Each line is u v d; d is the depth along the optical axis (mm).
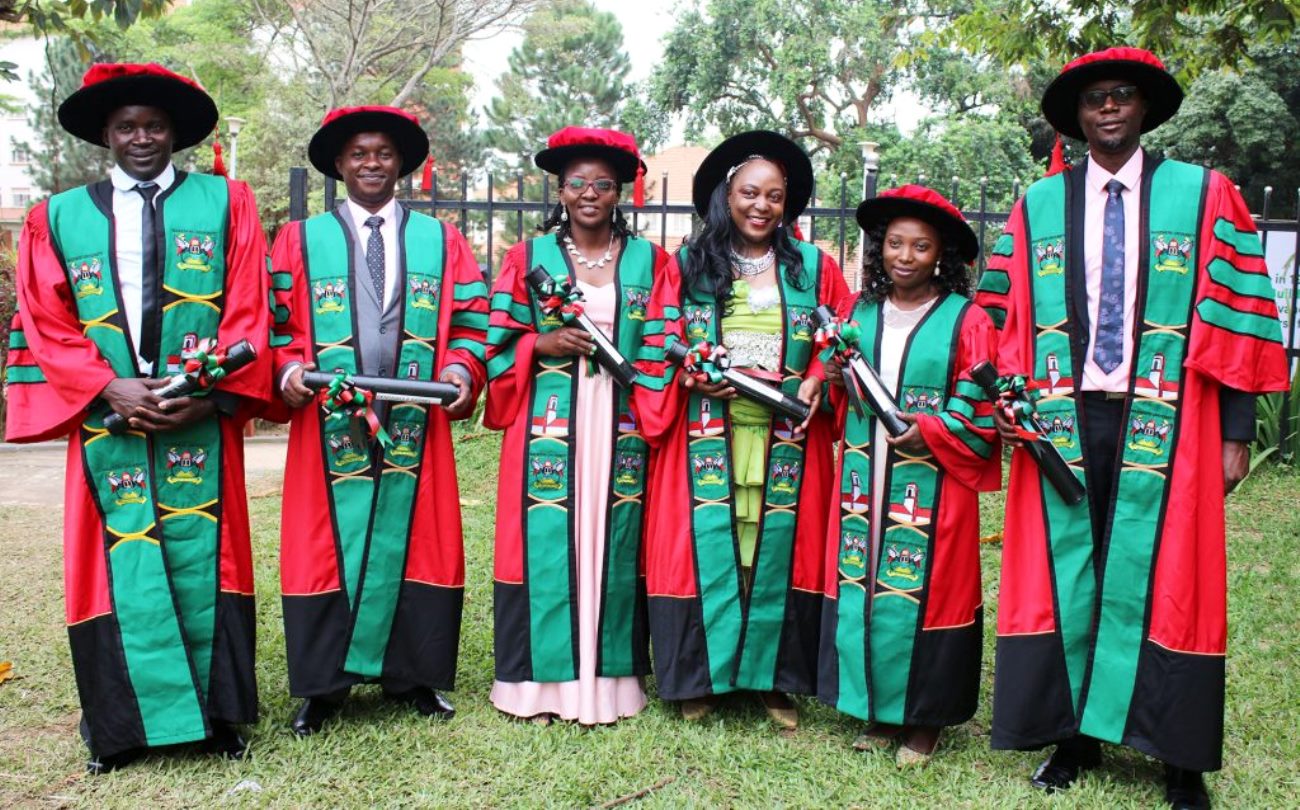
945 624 3637
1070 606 3406
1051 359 3447
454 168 28062
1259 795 3400
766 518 3918
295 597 3789
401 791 3410
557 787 3424
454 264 4004
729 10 21078
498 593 4023
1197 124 17203
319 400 3715
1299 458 8078
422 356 3883
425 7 22094
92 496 3443
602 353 3857
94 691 3463
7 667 4277
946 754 3727
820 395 3893
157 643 3465
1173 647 3271
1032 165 18703
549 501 3955
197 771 3518
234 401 3537
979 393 3584
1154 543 3316
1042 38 7156
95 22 6828
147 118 3451
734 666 3893
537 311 4020
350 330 3812
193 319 3506
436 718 3936
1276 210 17875
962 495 3652
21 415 3426
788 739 3838
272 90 22391
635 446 4020
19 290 3457
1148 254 3330
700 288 3939
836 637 3760
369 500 3812
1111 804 3318
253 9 23406
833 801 3377
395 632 3900
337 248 3854
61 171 21531
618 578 3982
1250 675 4320
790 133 22312
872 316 3805
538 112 29828
